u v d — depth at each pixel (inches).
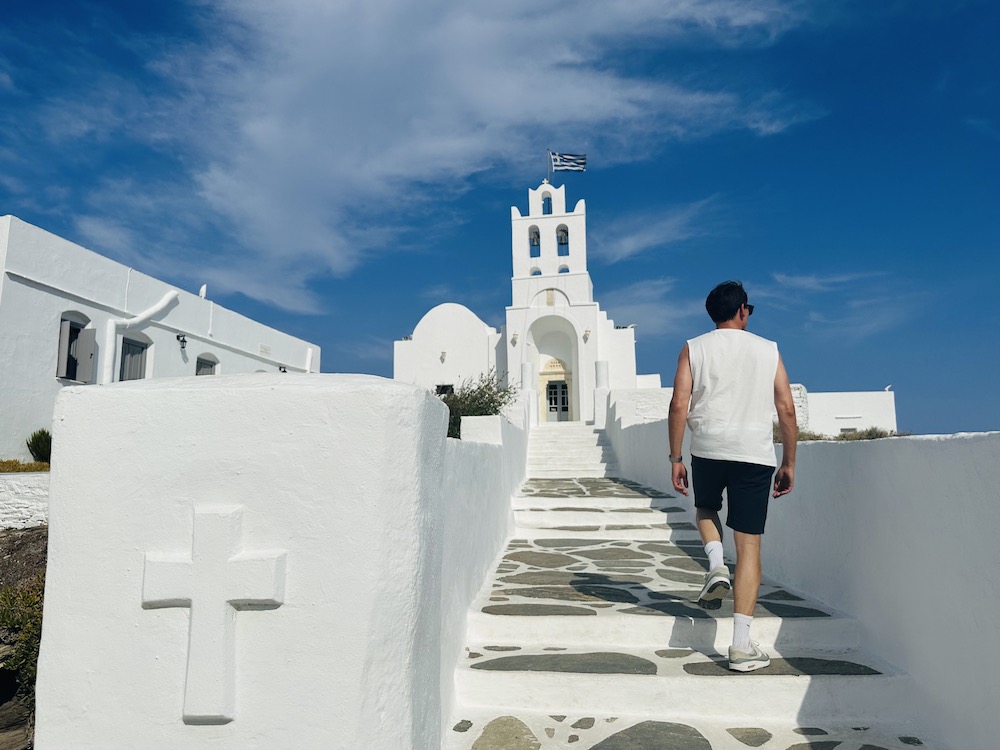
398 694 76.9
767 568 217.3
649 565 239.5
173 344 634.2
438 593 95.3
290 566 76.6
